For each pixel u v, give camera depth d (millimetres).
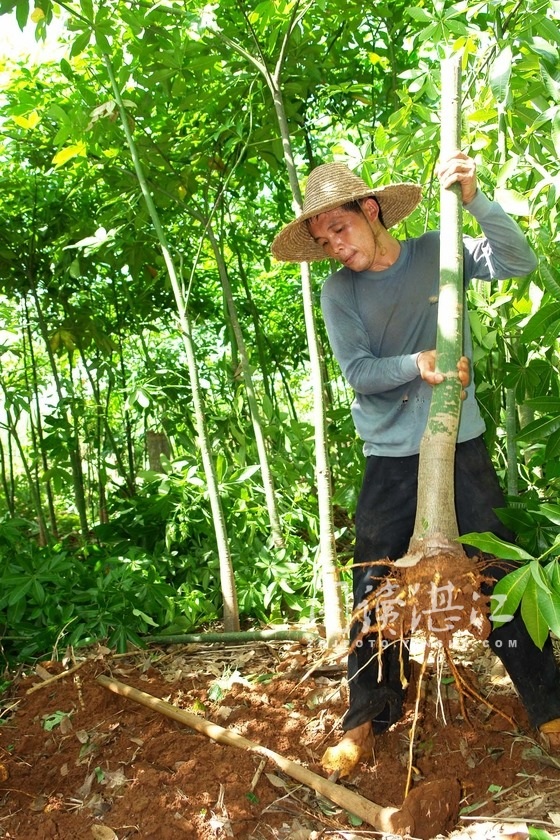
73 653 3182
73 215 4832
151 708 2711
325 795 2154
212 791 2217
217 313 5648
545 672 2234
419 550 1777
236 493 4129
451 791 2078
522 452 3652
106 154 4211
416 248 2297
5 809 2275
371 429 2318
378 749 2393
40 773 2441
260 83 3652
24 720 2773
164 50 3561
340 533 3863
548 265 2297
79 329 5031
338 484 4672
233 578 3643
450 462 1801
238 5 3295
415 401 2252
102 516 5535
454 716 2537
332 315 2320
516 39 2488
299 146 4883
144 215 4055
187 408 4895
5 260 4844
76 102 3834
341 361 2287
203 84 3867
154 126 4348
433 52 3119
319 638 3299
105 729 2633
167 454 5668
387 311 2271
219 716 2672
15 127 4520
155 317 5391
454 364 1818
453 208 1892
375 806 2041
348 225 2193
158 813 2150
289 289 6086
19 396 4805
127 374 5633
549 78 2352
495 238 2107
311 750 2430
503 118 2537
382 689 2295
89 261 4695
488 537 1660
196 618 3822
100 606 3541
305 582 4035
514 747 2326
